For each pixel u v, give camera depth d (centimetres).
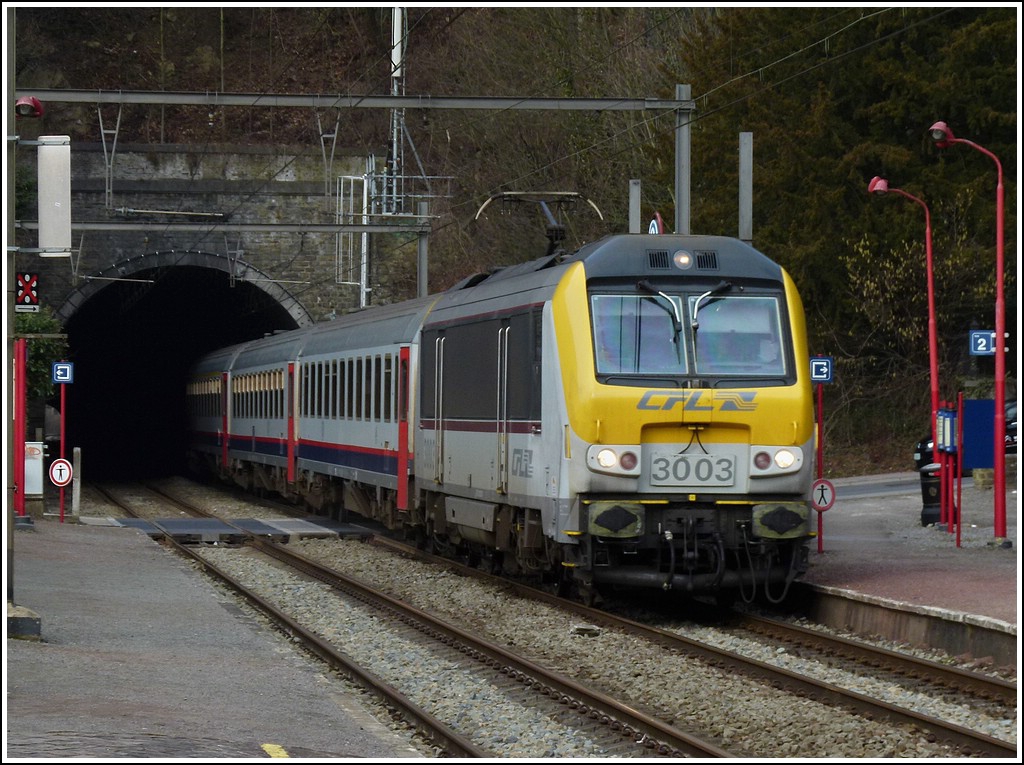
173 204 10175
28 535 5050
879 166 8588
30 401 9219
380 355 5084
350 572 4478
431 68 13425
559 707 2330
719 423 3209
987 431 4288
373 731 2066
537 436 3419
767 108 8956
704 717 2244
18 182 9769
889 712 2170
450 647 2983
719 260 3328
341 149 10388
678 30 10431
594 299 3266
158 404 14588
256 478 7925
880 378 8956
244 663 2659
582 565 3259
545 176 11294
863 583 3375
